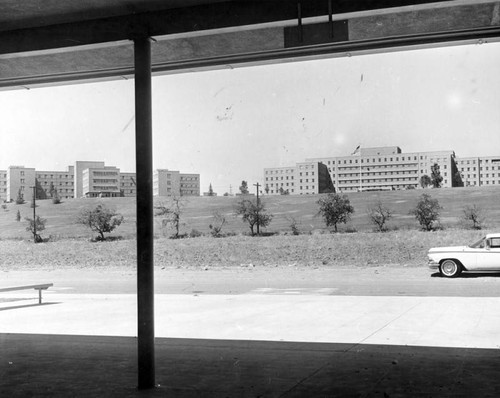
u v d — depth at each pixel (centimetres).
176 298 1645
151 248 624
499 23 671
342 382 635
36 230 3834
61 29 681
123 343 919
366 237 3181
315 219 3350
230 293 1822
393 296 1608
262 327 1059
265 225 3444
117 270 3291
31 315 1324
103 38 662
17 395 600
